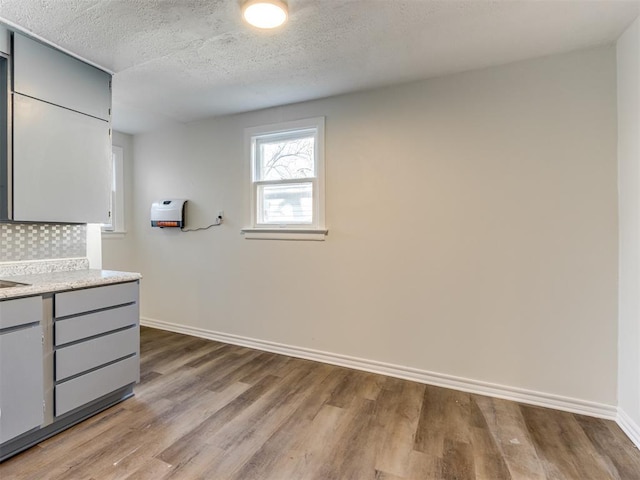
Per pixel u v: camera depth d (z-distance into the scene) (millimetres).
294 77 2562
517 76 2328
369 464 1697
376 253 2797
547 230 2275
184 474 1612
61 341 1905
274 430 1975
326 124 2963
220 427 2000
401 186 2695
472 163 2467
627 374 1991
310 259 3068
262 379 2656
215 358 3078
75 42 2090
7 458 1704
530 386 2332
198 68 2422
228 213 3486
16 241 2242
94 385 2076
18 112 1984
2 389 1652
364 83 2662
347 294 2914
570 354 2229
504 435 1944
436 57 2262
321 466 1680
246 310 3404
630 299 1961
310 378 2682
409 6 1727
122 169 4016
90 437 1892
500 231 2398
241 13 1789
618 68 2061
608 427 2033
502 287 2400
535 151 2293
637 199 1881
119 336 2234
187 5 1729
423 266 2635
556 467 1682
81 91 2305
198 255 3686
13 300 1691
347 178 2887
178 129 3773
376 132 2771
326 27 1917
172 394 2400
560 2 1699
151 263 4000
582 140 2176
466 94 2473
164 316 3938
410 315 2686
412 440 1892
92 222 2385
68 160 2238
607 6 1731
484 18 1829
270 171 3307
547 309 2285
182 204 3691
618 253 2092
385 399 2357
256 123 3295
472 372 2492
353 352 2900
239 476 1605
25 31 1978
